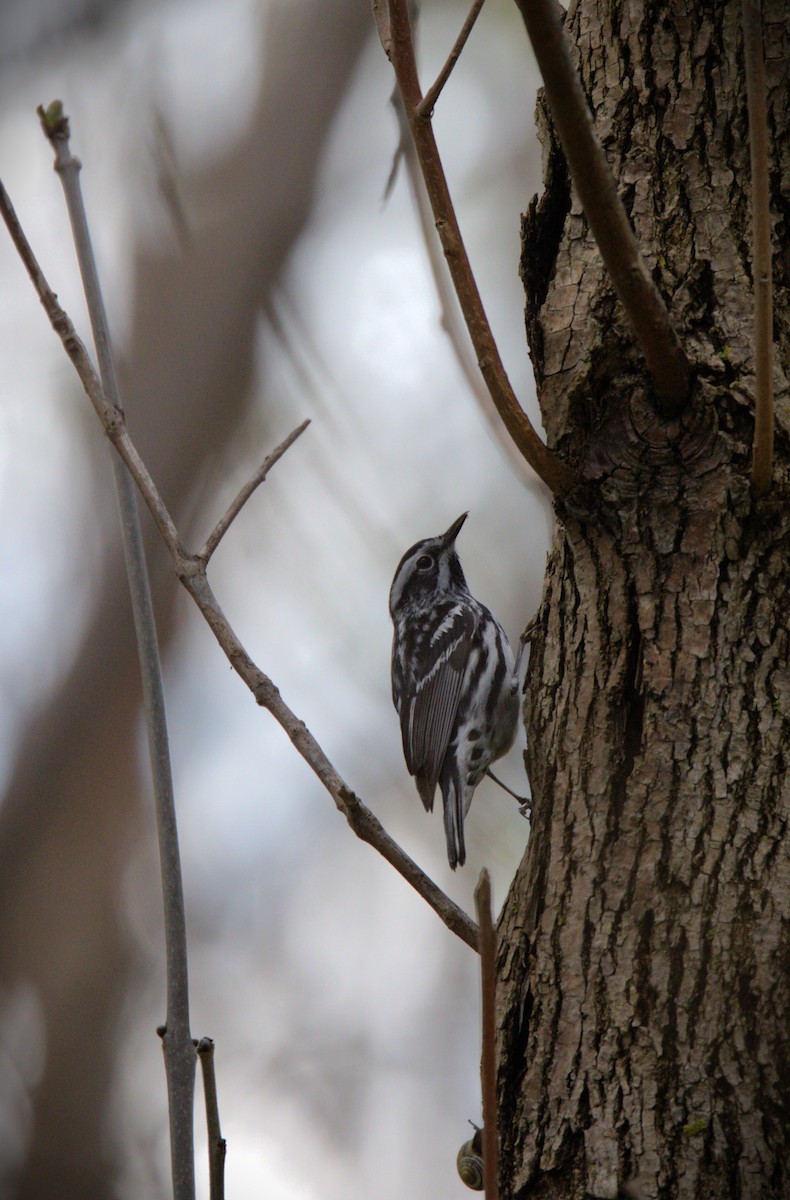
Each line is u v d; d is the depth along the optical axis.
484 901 4.75
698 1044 5.95
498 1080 6.47
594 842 6.55
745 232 6.95
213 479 18.66
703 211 7.02
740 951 6.04
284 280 19.02
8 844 18.38
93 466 19.06
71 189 7.09
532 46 5.32
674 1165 5.79
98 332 7.03
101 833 18.56
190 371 18.73
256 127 19.73
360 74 19.94
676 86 7.20
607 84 7.38
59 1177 17.58
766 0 7.20
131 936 18.77
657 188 7.12
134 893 18.95
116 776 18.70
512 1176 6.21
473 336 6.39
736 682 6.49
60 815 18.48
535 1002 6.46
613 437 6.79
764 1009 5.93
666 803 6.42
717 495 6.61
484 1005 4.76
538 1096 6.25
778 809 6.26
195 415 18.64
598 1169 5.93
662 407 6.67
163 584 18.59
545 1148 6.12
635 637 6.79
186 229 19.27
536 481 8.02
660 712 6.57
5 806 18.53
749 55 5.67
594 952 6.32
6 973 18.14
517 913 6.83
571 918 6.47
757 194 5.83
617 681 6.77
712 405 6.60
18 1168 17.66
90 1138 17.75
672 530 6.71
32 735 18.70
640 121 7.24
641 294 6.04
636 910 6.29
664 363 6.38
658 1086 5.94
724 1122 5.80
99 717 18.62
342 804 6.58
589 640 6.94
